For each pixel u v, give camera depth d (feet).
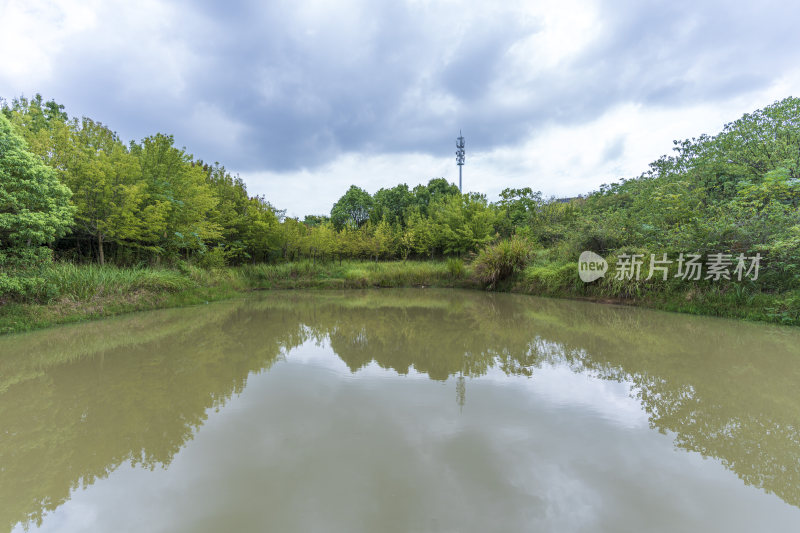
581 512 6.33
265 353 18.15
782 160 29.81
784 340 19.21
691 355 16.67
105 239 36.52
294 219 74.74
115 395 12.59
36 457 8.64
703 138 40.73
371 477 7.47
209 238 50.83
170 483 7.46
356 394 12.37
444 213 81.82
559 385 12.98
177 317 28.86
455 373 14.56
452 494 6.86
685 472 7.64
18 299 24.75
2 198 22.99
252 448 8.80
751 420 10.16
